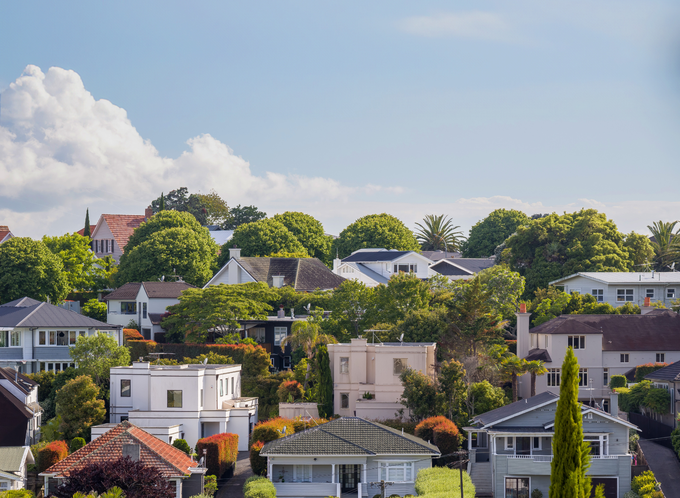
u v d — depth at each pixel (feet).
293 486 192.44
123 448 176.35
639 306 366.02
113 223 566.77
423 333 279.69
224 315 321.32
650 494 181.47
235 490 203.31
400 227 632.79
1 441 228.43
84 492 158.92
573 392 133.49
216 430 245.45
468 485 177.47
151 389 244.01
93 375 271.28
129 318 384.27
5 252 383.86
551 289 370.73
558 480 132.67
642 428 243.60
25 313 302.86
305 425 227.61
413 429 232.32
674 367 242.17
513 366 271.28
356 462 193.57
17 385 246.68
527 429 196.85
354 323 318.04
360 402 250.37
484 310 278.87
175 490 172.65
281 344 307.58
